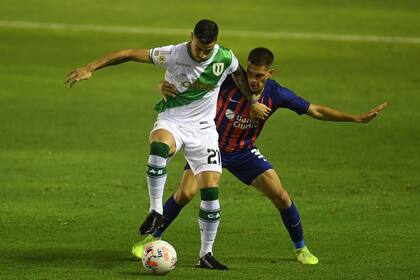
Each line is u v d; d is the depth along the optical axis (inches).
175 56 1089.4
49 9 3964.1
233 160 1161.4
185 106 1112.8
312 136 2081.7
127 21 3735.2
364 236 1291.8
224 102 1147.9
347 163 1833.2
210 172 1103.0
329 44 3361.2
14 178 1658.5
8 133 2058.3
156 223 1075.3
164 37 3422.7
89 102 2427.4
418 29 3676.2
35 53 3107.8
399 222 1379.2
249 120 1148.5
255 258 1169.4
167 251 1060.5
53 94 2513.5
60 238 1262.3
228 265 1125.1
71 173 1710.1
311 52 3216.0
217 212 1098.7
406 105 2438.5
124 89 2608.3
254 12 3988.7
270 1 4279.0
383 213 1438.2
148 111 2331.4
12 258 1144.2
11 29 3503.9
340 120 1167.0
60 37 3390.7
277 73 2854.3
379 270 1104.2
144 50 1104.8
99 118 2239.2
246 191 1585.9
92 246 1219.9
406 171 1768.0
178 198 1160.8
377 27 3708.2
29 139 2005.4
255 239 1275.8
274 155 1895.9
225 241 1263.5
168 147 1090.1
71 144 1966.0
